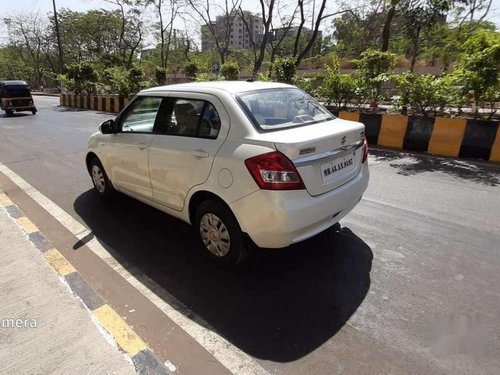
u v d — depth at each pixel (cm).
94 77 2347
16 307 280
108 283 320
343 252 366
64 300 289
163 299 298
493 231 407
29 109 1748
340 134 317
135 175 416
